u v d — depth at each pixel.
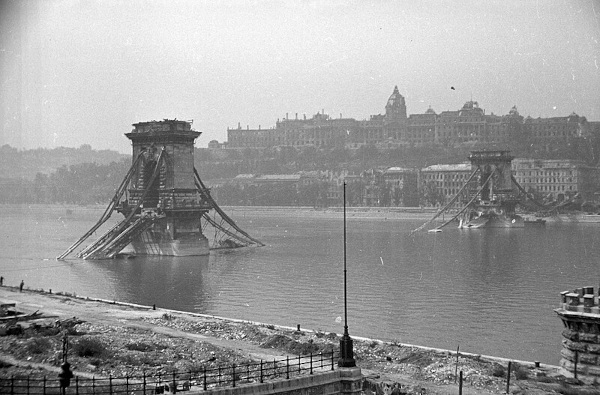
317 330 147.00
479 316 174.12
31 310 153.88
